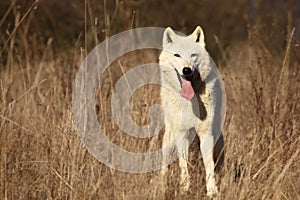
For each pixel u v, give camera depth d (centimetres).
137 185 2047
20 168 2178
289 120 2647
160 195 2002
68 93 2867
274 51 3653
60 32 4528
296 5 4953
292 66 3381
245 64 3653
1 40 3400
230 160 2331
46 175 2162
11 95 2911
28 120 2602
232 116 2683
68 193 2077
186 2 5753
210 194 2208
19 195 2077
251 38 3803
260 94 2762
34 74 3403
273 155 2327
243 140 2531
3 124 2244
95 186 2055
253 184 2134
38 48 3897
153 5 5609
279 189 2070
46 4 4794
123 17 4172
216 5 5884
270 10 5069
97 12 4350
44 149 2317
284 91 2859
